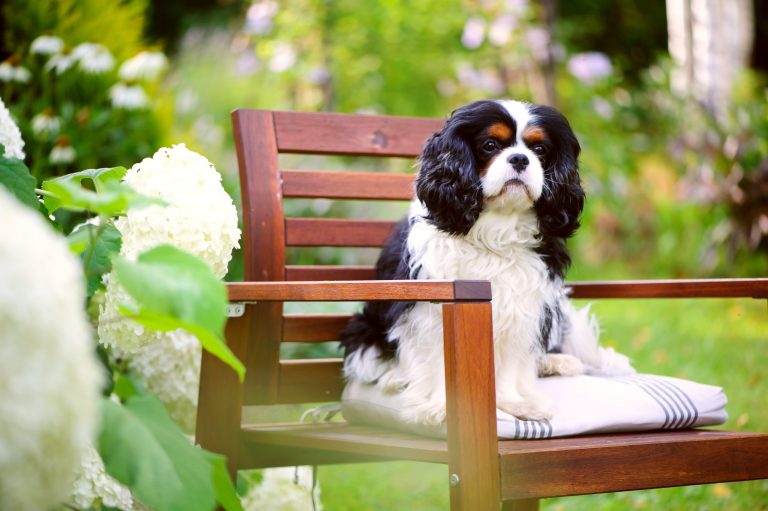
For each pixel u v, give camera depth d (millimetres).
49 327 1060
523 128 2535
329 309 4531
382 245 2807
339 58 6918
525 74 8031
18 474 1039
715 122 7836
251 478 2533
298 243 2707
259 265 2588
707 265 7465
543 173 2523
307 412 2654
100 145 4266
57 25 4383
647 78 9188
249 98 7465
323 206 5426
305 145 2729
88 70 4113
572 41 10359
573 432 2102
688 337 5621
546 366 2615
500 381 2428
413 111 7188
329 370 2688
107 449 1367
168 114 4789
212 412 2168
